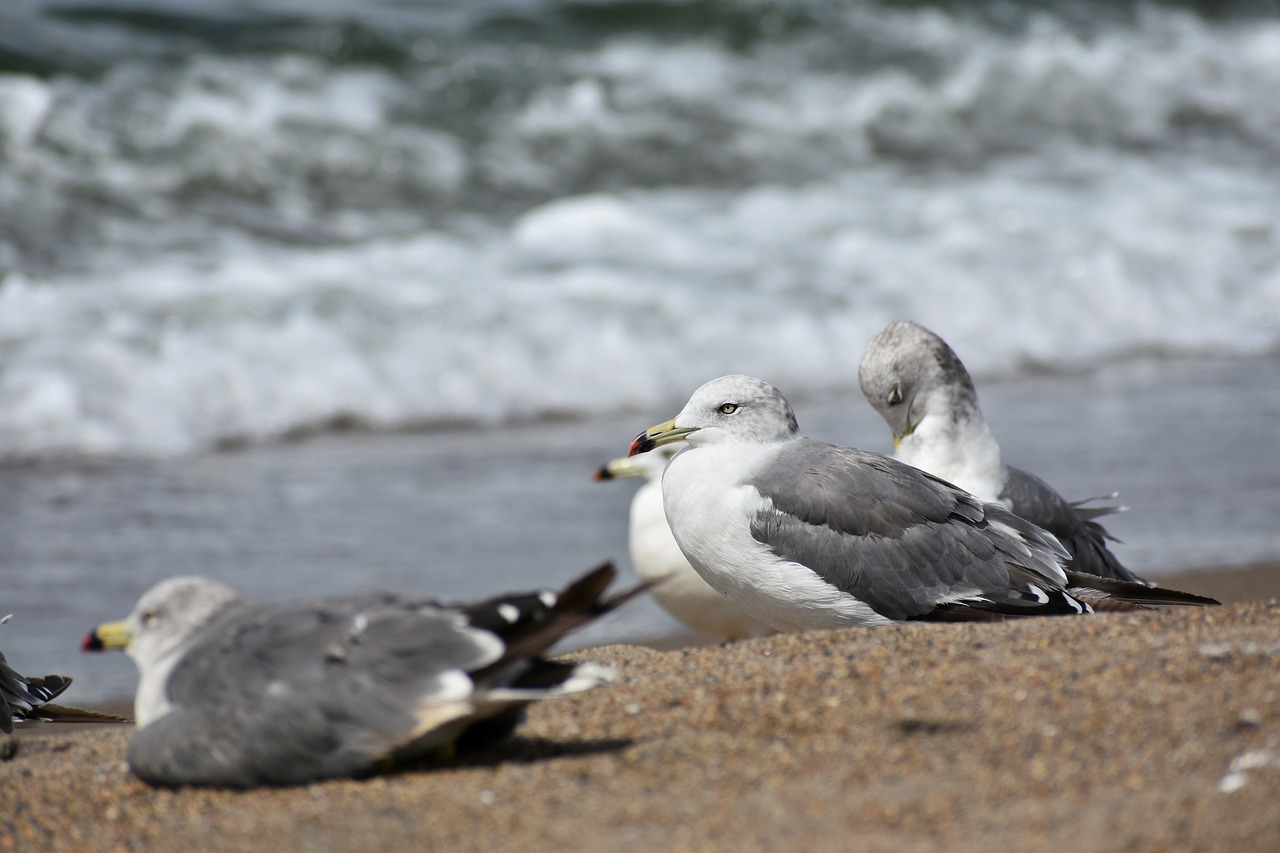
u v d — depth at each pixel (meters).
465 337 16.59
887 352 8.78
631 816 4.87
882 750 5.26
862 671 6.09
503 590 10.59
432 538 11.83
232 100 21.70
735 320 17.61
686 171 23.16
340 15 24.55
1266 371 17.89
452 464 14.17
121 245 18.28
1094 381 17.38
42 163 19.41
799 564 7.59
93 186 19.36
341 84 22.88
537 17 26.09
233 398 15.16
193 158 20.45
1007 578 7.59
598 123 23.84
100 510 12.41
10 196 18.75
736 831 4.69
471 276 18.11
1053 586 7.62
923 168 24.39
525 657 5.07
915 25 28.12
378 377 15.86
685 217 21.25
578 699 6.06
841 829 4.65
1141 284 19.95
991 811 4.71
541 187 22.06
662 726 5.68
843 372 17.50
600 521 12.48
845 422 15.20
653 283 18.41
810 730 5.49
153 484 13.25
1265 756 4.99
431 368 16.14
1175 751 5.08
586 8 26.47
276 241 19.14
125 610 10.24
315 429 15.30
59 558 11.20
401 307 17.02
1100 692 5.62
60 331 15.62
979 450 8.72
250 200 20.27
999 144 25.83
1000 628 6.68
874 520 7.58
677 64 25.70
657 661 6.64
